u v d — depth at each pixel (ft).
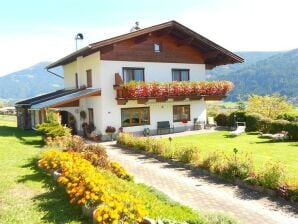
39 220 26.40
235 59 98.63
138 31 84.07
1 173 41.01
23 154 54.70
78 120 94.58
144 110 90.53
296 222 29.96
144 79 89.97
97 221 23.63
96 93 83.10
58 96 93.61
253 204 34.65
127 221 23.02
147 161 56.24
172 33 93.35
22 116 108.58
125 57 86.84
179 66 95.66
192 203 35.19
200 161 49.01
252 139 76.64
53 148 50.34
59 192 32.96
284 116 86.74
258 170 42.11
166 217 25.12
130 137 70.33
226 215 25.35
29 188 34.96
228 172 42.93
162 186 41.52
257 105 109.60
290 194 34.91
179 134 90.07
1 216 27.22
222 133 88.43
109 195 26.03
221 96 98.48
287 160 52.65
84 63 92.53
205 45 96.78
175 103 95.45
